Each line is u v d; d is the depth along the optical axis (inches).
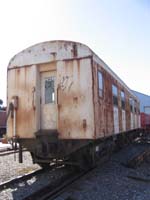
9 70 295.0
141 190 221.3
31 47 285.3
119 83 413.7
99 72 280.2
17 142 285.3
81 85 255.4
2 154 431.2
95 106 253.3
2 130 1068.5
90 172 277.4
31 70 282.5
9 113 289.3
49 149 265.3
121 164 337.7
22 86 285.6
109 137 339.3
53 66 276.2
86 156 272.4
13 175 272.8
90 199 194.5
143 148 554.3
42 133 267.9
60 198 193.0
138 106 730.2
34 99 277.0
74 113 255.6
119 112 400.2
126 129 470.0
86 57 255.9
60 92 263.7
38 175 270.7
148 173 293.0
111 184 236.2
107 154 341.4
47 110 277.4
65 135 257.3
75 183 233.6
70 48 264.5
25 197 191.8
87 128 248.8
